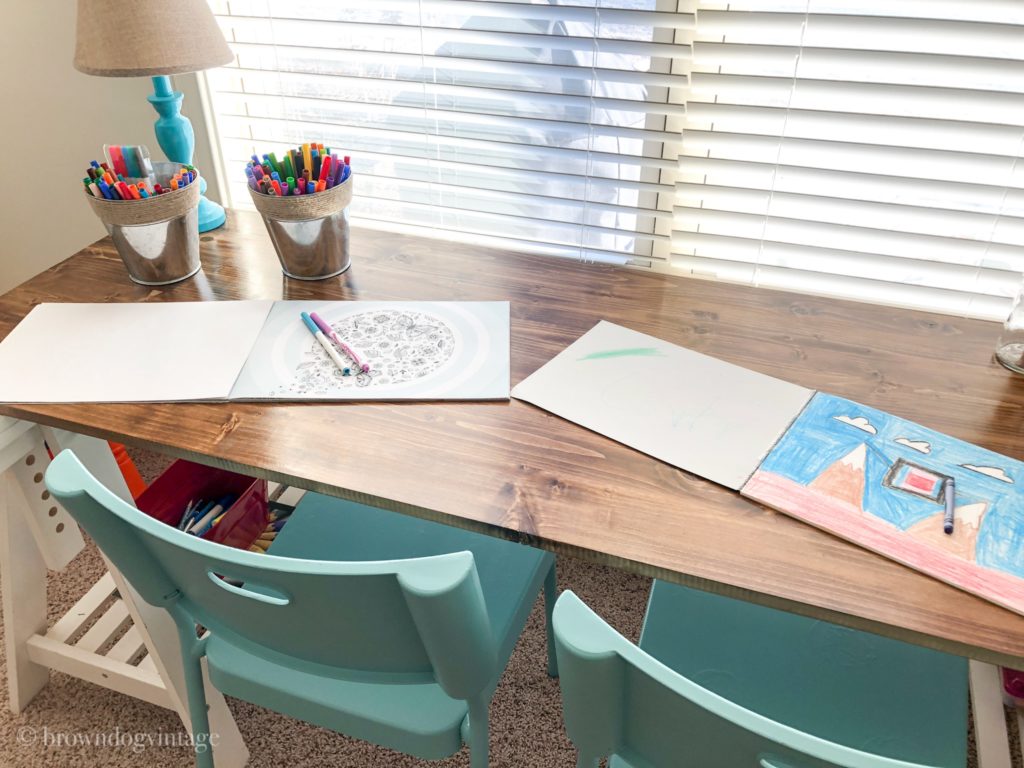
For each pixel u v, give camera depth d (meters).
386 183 1.54
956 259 1.22
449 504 0.78
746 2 1.15
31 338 1.03
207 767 1.01
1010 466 0.81
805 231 1.28
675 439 0.85
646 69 1.26
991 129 1.10
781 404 0.90
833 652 0.90
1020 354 0.95
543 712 1.35
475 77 1.37
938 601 0.67
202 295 1.13
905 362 0.97
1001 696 1.21
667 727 0.58
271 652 0.81
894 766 0.47
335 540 1.06
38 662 1.35
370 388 0.94
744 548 0.73
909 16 1.08
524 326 1.05
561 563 1.62
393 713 0.86
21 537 1.25
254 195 1.09
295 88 1.50
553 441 0.86
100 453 1.09
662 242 1.42
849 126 1.18
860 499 0.77
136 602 1.10
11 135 1.79
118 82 1.63
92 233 1.87
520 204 1.46
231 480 1.41
